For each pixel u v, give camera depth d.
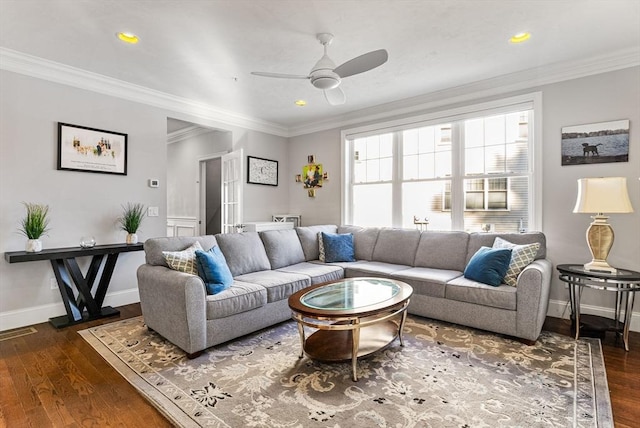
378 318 2.48
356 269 3.73
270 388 2.02
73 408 1.83
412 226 4.45
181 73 3.45
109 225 3.68
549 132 3.35
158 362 2.36
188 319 2.38
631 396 1.90
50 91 3.26
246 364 2.33
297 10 2.33
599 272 2.67
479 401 1.86
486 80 3.66
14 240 3.07
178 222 6.28
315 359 2.17
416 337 2.78
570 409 1.78
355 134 4.90
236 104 4.49
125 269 3.84
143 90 3.87
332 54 3.00
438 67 3.32
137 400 1.91
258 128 5.32
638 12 2.37
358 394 1.94
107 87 3.62
